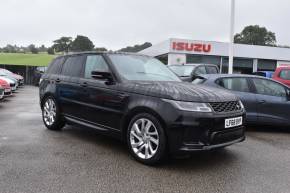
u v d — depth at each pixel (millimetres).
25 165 4938
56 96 7172
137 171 4824
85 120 6348
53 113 7398
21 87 27297
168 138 4820
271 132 8219
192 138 4699
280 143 6938
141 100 5172
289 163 5426
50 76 7562
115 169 4883
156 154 4941
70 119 6793
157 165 5082
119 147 6133
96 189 4117
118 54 6379
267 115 8133
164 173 4773
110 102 5699
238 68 33938
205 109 4750
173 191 4129
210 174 4785
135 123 5262
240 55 33219
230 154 5891
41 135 6980
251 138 7395
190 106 4730
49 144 6223
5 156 5367
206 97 4887
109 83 5793
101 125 5957
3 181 4297
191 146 4707
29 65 35656
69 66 7129
